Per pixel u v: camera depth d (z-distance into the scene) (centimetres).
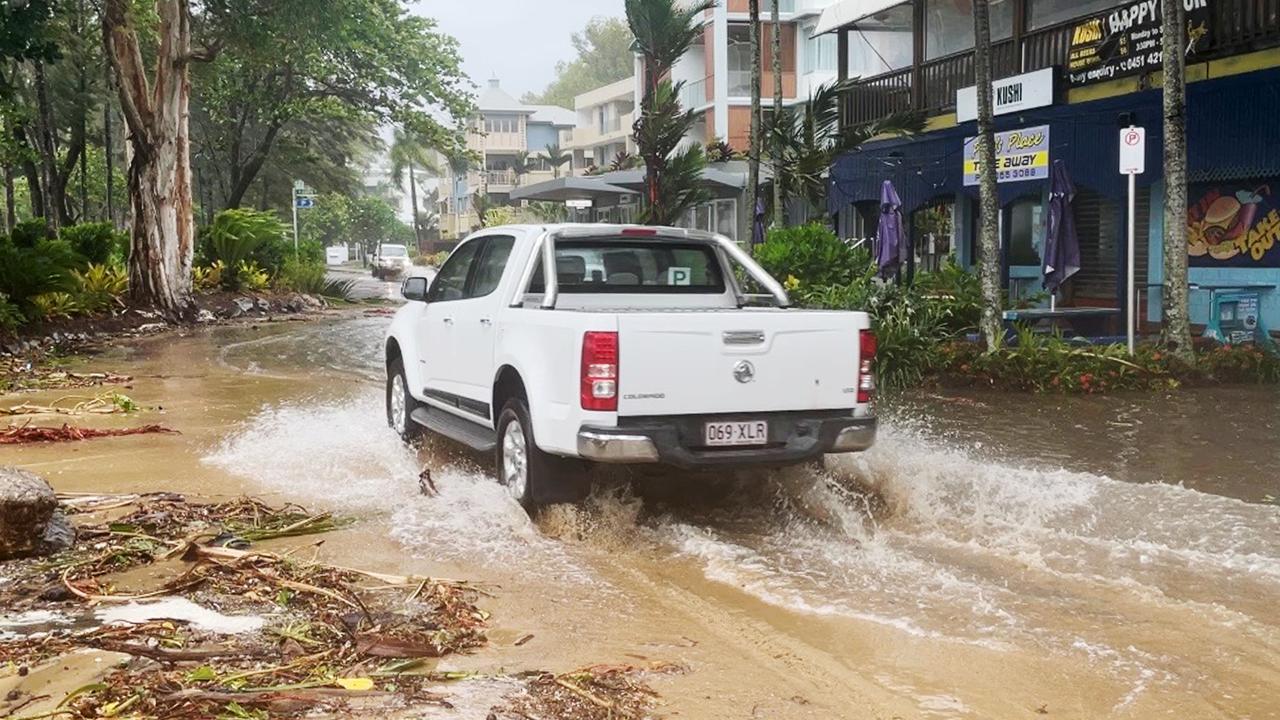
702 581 556
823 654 452
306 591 516
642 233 764
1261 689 417
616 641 466
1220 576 555
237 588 524
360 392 1289
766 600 523
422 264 7394
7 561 568
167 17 2422
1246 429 988
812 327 652
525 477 681
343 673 418
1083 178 1788
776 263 1742
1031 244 2089
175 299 2478
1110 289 1884
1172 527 646
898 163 2308
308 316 2778
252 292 2947
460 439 778
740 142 4309
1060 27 1792
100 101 3597
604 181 3186
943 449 894
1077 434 969
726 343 632
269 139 3891
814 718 388
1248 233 1555
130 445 934
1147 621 491
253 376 1466
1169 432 976
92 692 390
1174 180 1305
